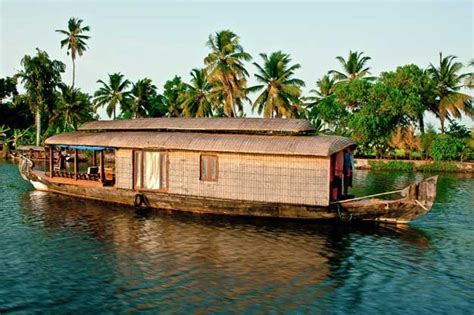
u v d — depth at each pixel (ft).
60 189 72.84
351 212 53.01
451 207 68.23
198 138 59.88
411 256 43.37
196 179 59.36
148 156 62.80
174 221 55.93
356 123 134.51
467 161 136.56
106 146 65.57
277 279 37.14
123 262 40.86
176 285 35.65
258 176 55.93
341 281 36.83
